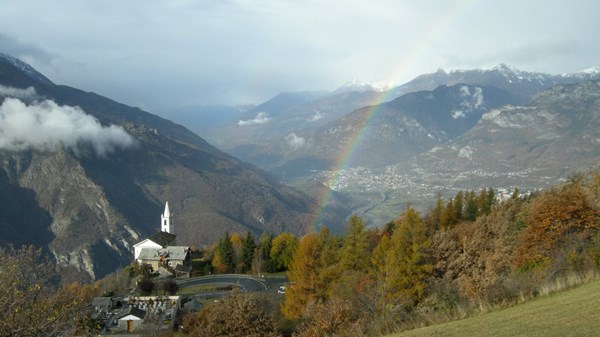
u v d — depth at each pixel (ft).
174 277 321.52
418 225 154.40
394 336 68.69
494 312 71.26
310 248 170.09
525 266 122.62
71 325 80.28
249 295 132.36
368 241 220.43
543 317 60.08
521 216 171.73
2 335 71.26
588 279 79.00
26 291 74.08
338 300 104.94
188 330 136.98
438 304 97.91
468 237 171.22
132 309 211.20
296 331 114.01
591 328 51.96
